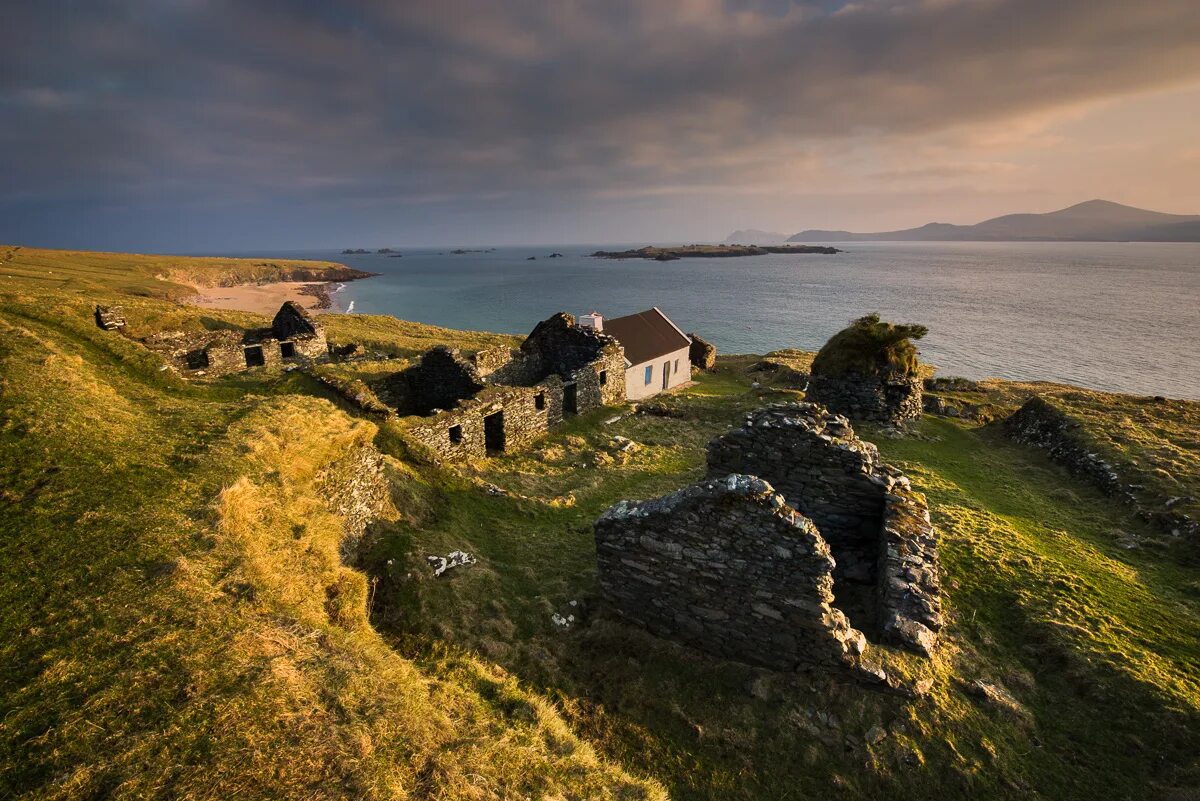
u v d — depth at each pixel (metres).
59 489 9.79
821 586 9.87
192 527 9.52
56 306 18.48
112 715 6.18
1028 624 12.35
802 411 15.30
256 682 6.88
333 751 6.33
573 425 29.67
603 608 12.38
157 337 27.72
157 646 7.14
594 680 10.57
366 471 14.42
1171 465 21.38
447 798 6.28
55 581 7.96
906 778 8.95
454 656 10.16
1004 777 8.93
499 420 24.92
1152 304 137.62
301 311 35.53
